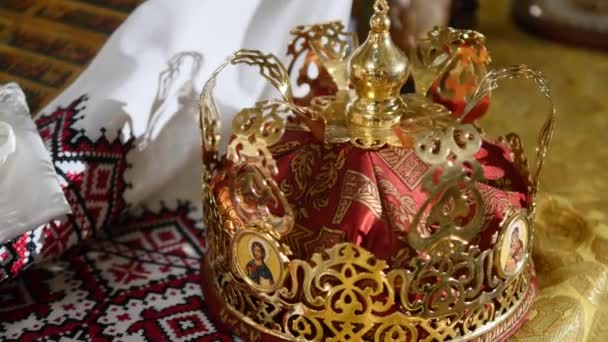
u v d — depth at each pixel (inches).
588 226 44.8
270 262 33.9
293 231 36.1
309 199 36.9
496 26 97.1
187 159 49.1
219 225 36.8
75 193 42.3
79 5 52.4
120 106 44.2
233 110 49.0
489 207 36.8
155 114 46.4
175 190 50.5
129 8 51.4
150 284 43.5
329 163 37.4
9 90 42.1
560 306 39.4
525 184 39.8
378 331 33.8
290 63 46.3
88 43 49.4
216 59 48.9
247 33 51.3
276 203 34.7
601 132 74.6
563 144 72.5
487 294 34.9
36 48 49.9
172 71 46.7
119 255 45.9
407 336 34.3
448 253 33.0
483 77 41.3
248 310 36.6
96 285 43.3
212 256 39.0
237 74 50.6
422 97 41.1
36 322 40.4
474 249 33.5
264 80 50.8
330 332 34.6
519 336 37.5
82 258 45.5
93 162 43.2
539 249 44.3
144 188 47.3
